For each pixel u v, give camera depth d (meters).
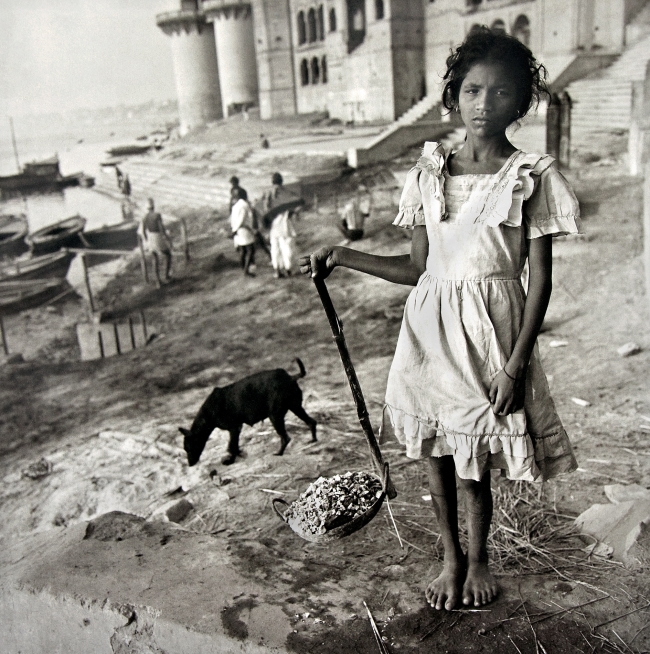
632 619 2.07
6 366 10.94
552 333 7.48
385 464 2.29
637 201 10.52
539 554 2.70
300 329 10.28
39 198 22.09
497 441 1.97
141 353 10.76
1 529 5.57
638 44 16.62
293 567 2.54
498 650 1.98
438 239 1.98
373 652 2.01
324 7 28.19
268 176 18.12
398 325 9.59
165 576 2.52
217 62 31.06
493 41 1.82
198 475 5.29
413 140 18.09
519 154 1.89
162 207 19.70
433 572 2.50
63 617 2.47
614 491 3.47
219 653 2.12
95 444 7.10
